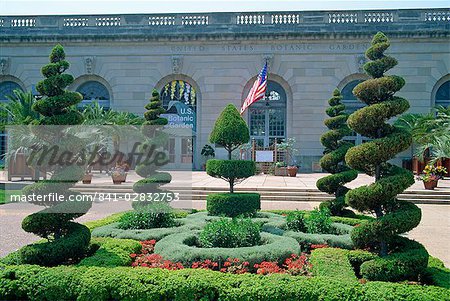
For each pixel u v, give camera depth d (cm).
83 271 600
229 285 557
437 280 604
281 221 1004
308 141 2972
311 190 1766
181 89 3075
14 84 3125
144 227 980
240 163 1077
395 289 534
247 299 542
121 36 3045
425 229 1150
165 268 657
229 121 1088
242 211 1068
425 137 2341
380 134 726
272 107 3044
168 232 900
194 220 1035
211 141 1114
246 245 788
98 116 2606
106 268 614
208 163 1118
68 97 748
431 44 2891
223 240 787
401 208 682
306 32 2936
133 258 738
